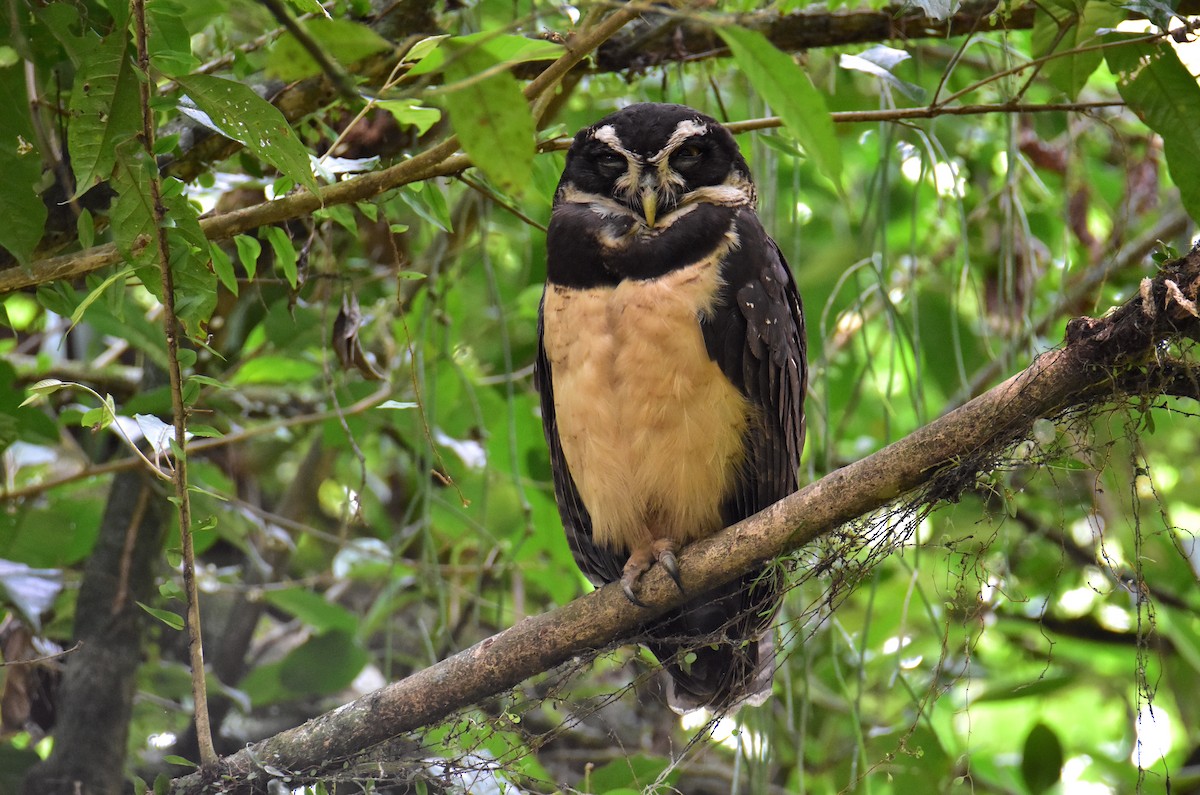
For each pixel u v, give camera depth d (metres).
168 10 5.68
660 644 7.51
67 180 6.55
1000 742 12.73
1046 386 5.58
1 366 7.76
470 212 9.90
